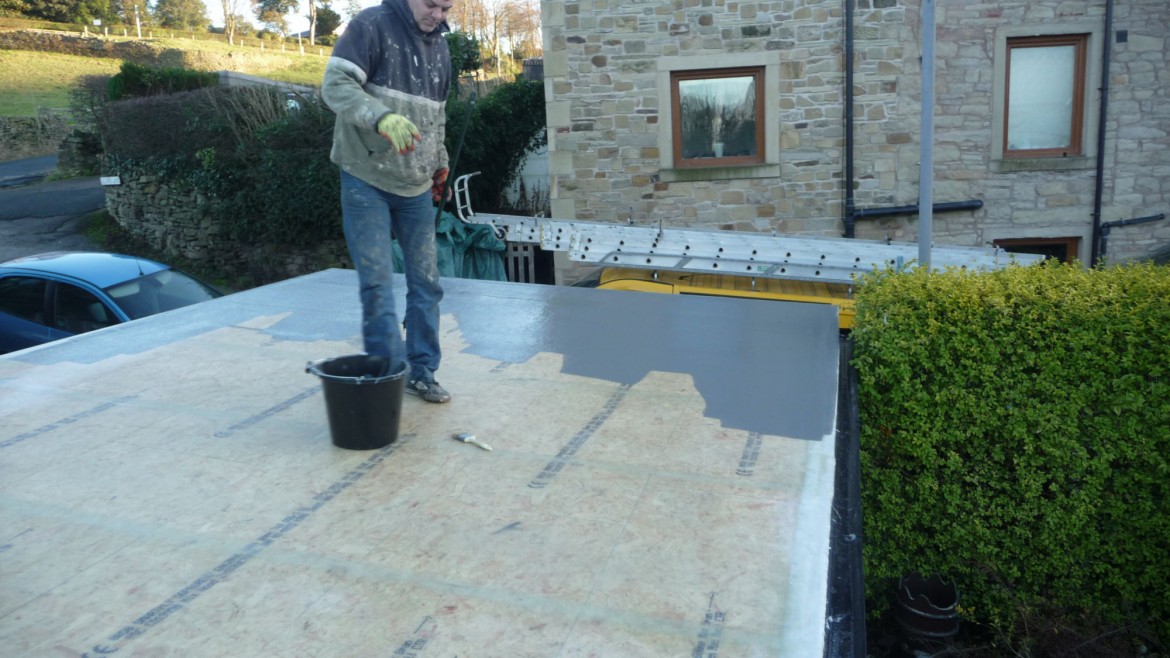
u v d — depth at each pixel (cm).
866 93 948
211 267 1341
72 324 624
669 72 967
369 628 188
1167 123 943
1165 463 421
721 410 329
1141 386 416
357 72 275
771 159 975
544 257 1121
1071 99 960
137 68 1582
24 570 211
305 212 1223
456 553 220
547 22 966
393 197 311
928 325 441
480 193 1352
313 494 254
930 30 535
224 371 373
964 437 442
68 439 296
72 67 3522
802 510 245
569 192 1002
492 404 335
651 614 193
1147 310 417
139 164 1394
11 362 388
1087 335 418
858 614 221
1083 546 445
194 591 203
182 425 310
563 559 217
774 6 943
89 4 4441
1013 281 451
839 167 970
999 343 432
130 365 382
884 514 465
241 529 233
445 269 898
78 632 186
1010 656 446
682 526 235
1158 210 961
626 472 271
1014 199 965
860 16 933
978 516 454
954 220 972
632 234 873
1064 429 427
